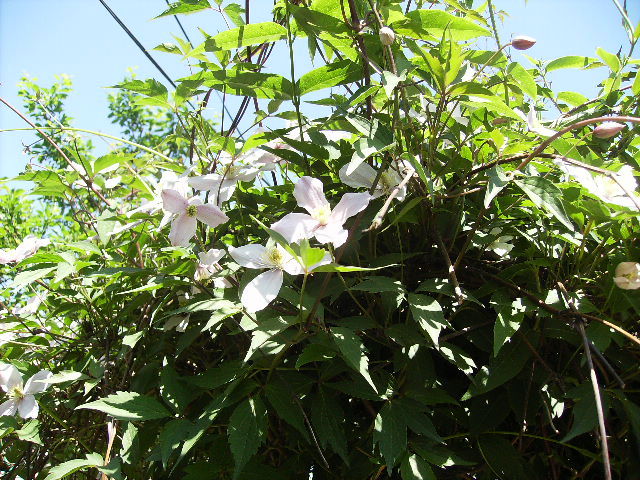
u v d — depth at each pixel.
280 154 0.40
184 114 0.45
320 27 0.38
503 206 0.37
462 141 0.38
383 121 0.39
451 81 0.34
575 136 0.44
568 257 0.37
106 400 0.33
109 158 0.47
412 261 0.38
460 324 0.36
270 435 0.38
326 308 0.36
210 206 0.38
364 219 0.36
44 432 0.45
